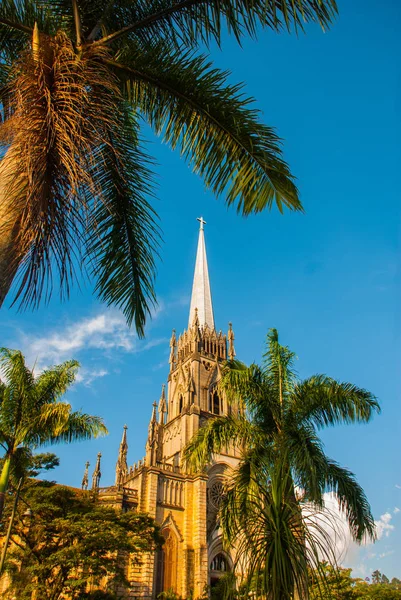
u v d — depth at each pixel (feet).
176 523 219.20
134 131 40.57
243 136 37.40
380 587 168.76
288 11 30.27
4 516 111.14
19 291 24.04
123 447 271.28
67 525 108.99
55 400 100.48
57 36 26.68
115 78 29.40
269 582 34.53
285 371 76.79
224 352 306.35
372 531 67.21
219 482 245.86
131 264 42.42
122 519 129.49
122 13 37.06
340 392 72.43
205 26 34.37
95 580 112.06
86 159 25.49
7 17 36.60
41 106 24.49
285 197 36.76
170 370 311.27
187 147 39.27
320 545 35.42
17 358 98.99
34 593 104.83
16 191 24.13
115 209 39.93
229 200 38.17
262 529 36.91
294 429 64.39
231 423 74.33
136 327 43.57
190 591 195.42
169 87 38.17
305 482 56.90
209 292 341.41
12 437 95.04
